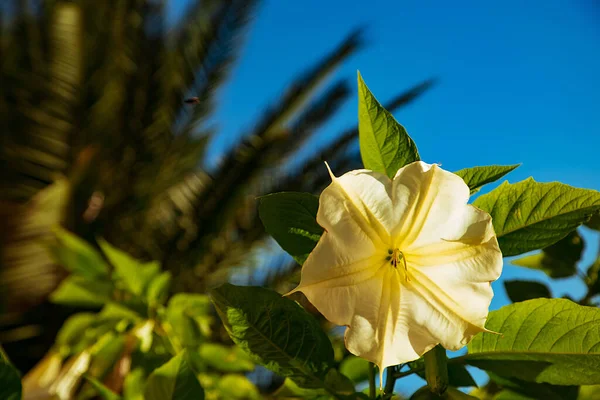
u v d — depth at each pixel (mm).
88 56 3596
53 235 2994
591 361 491
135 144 3789
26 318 3332
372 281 463
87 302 832
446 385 476
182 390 512
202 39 3688
